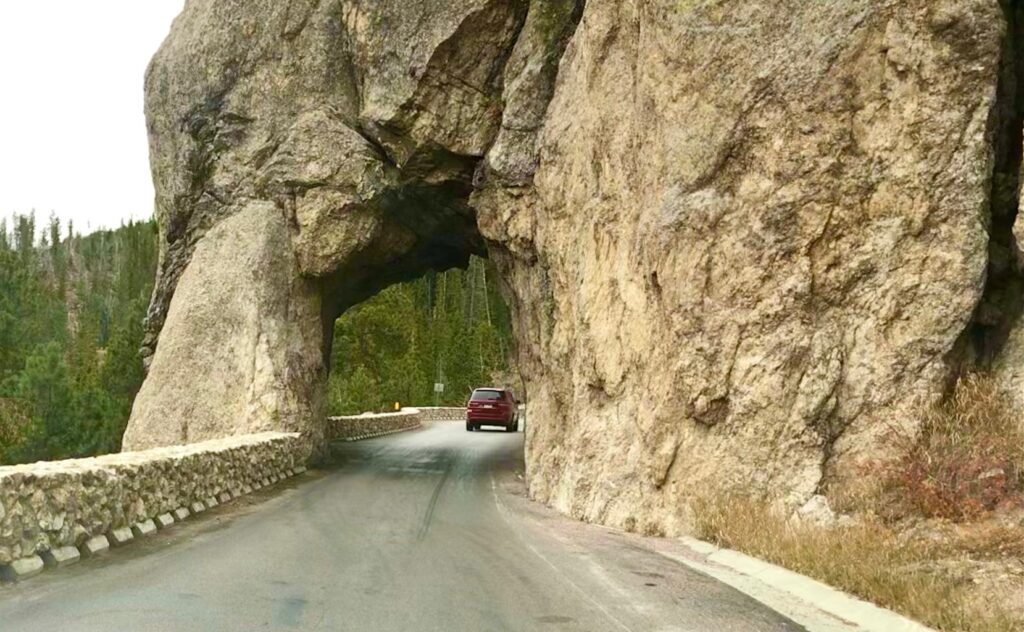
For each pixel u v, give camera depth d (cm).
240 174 2259
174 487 1144
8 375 3394
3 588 714
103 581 755
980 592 668
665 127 1232
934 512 888
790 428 1064
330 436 2870
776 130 1118
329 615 657
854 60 1078
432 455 2527
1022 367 988
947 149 1033
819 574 778
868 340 1057
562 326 1612
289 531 1095
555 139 1667
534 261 1886
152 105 2483
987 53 1025
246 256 2169
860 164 1073
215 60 2292
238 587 748
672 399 1154
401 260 2512
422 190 2150
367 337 5547
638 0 1384
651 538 1092
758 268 1109
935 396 1019
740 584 804
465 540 1058
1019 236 909
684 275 1158
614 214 1419
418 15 1961
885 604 680
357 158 2147
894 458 988
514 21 1916
